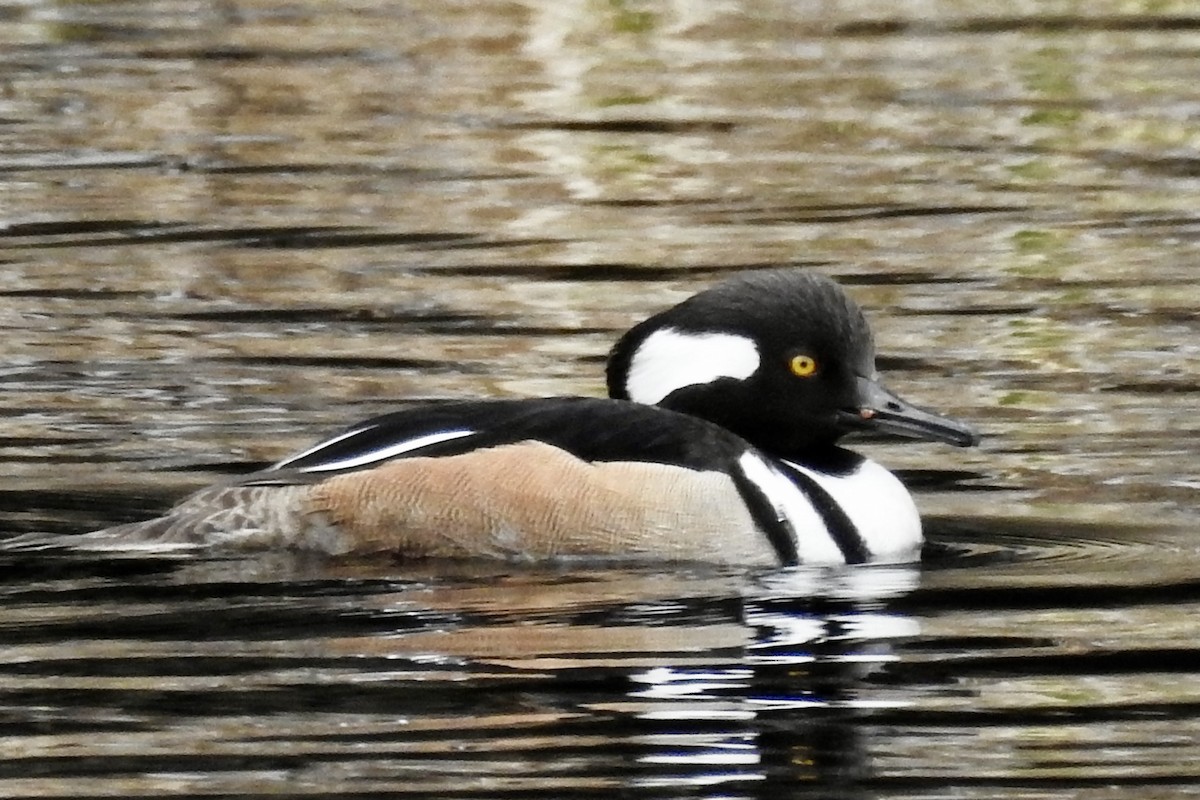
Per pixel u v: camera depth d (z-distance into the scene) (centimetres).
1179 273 1764
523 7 2756
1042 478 1322
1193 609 1067
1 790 835
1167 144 2167
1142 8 2731
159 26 2719
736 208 1970
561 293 1723
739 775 854
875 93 2375
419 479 1156
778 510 1162
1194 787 848
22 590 1084
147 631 1018
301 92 2400
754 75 2458
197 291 1733
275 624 1031
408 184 2055
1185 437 1391
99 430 1398
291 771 853
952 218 1934
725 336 1225
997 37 2623
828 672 971
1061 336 1612
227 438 1385
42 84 2441
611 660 980
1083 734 903
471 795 834
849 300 1231
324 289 1738
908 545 1181
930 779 854
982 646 1011
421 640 1007
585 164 2123
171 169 2114
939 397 1481
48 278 1770
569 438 1174
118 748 875
